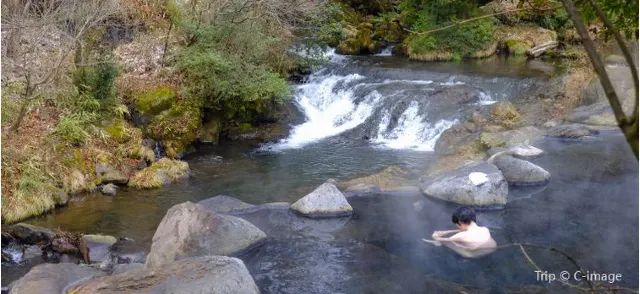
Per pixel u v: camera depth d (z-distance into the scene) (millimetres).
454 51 13180
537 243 5219
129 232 5953
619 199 6289
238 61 9445
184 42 9820
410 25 13797
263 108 9938
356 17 14852
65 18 7855
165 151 8672
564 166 7449
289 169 8086
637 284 4316
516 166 6973
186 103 9117
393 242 5398
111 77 8312
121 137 8117
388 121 9750
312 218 6074
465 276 4645
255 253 5188
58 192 6797
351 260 5023
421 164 8055
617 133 8758
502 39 14227
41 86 7754
